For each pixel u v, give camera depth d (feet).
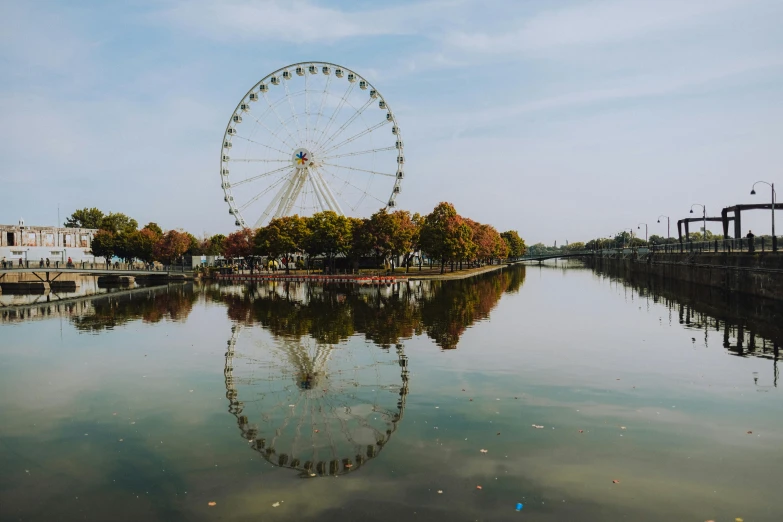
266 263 469.57
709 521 43.98
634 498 47.70
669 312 165.48
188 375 91.97
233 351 111.55
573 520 44.21
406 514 45.27
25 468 55.36
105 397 79.36
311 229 383.04
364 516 45.03
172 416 70.85
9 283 305.12
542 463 54.75
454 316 160.86
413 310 176.76
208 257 510.58
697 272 255.50
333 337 125.70
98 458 57.62
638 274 405.39
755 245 198.29
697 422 66.18
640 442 59.93
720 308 172.86
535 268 604.90
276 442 61.36
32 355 109.81
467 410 71.26
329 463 55.42
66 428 66.59
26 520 45.27
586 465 54.24
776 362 96.68
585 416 68.44
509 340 119.85
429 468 53.88
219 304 204.44
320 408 73.26
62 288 317.42
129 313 179.52
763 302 170.81
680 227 332.19
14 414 71.87
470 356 103.60
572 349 109.60
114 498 48.85
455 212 369.91
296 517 45.03
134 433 64.69
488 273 454.81
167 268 390.21
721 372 89.76
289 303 203.31
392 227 359.66
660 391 79.10
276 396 79.20
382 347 113.19
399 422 67.10
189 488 50.47
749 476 51.75
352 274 375.86
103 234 453.58
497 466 54.08
